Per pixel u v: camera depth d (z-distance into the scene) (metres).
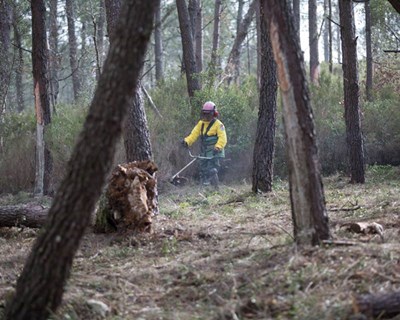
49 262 4.29
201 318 4.53
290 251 5.56
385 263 5.11
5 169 15.56
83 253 7.09
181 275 5.68
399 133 15.97
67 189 4.27
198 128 13.40
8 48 17.31
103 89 4.26
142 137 9.90
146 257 6.74
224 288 5.08
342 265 5.06
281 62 5.59
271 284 4.89
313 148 5.66
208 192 12.73
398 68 18.58
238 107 15.60
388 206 8.91
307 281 4.85
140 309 4.94
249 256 5.92
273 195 11.42
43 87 13.65
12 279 6.13
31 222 8.59
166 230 8.16
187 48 16.83
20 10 20.78
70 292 5.20
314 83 18.95
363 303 4.22
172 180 13.34
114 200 8.02
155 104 16.77
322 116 16.16
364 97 17.75
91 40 25.00
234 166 15.57
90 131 4.24
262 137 11.84
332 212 8.80
